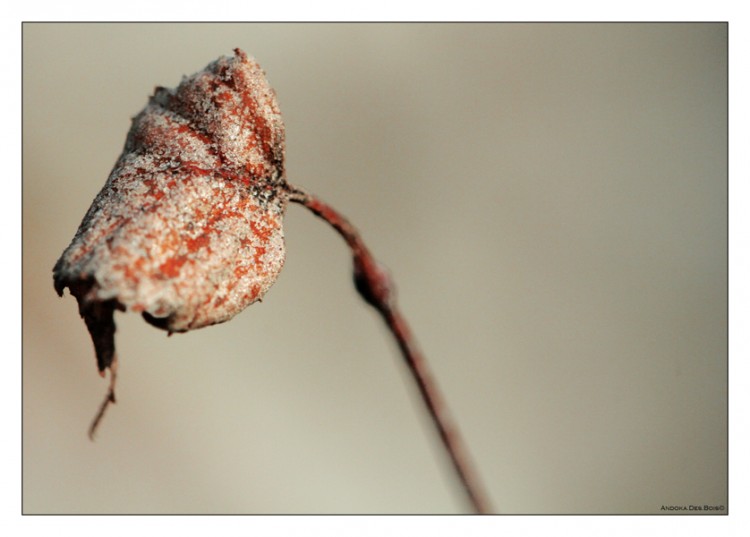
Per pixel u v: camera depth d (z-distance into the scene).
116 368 0.24
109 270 0.23
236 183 0.24
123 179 0.24
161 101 0.25
